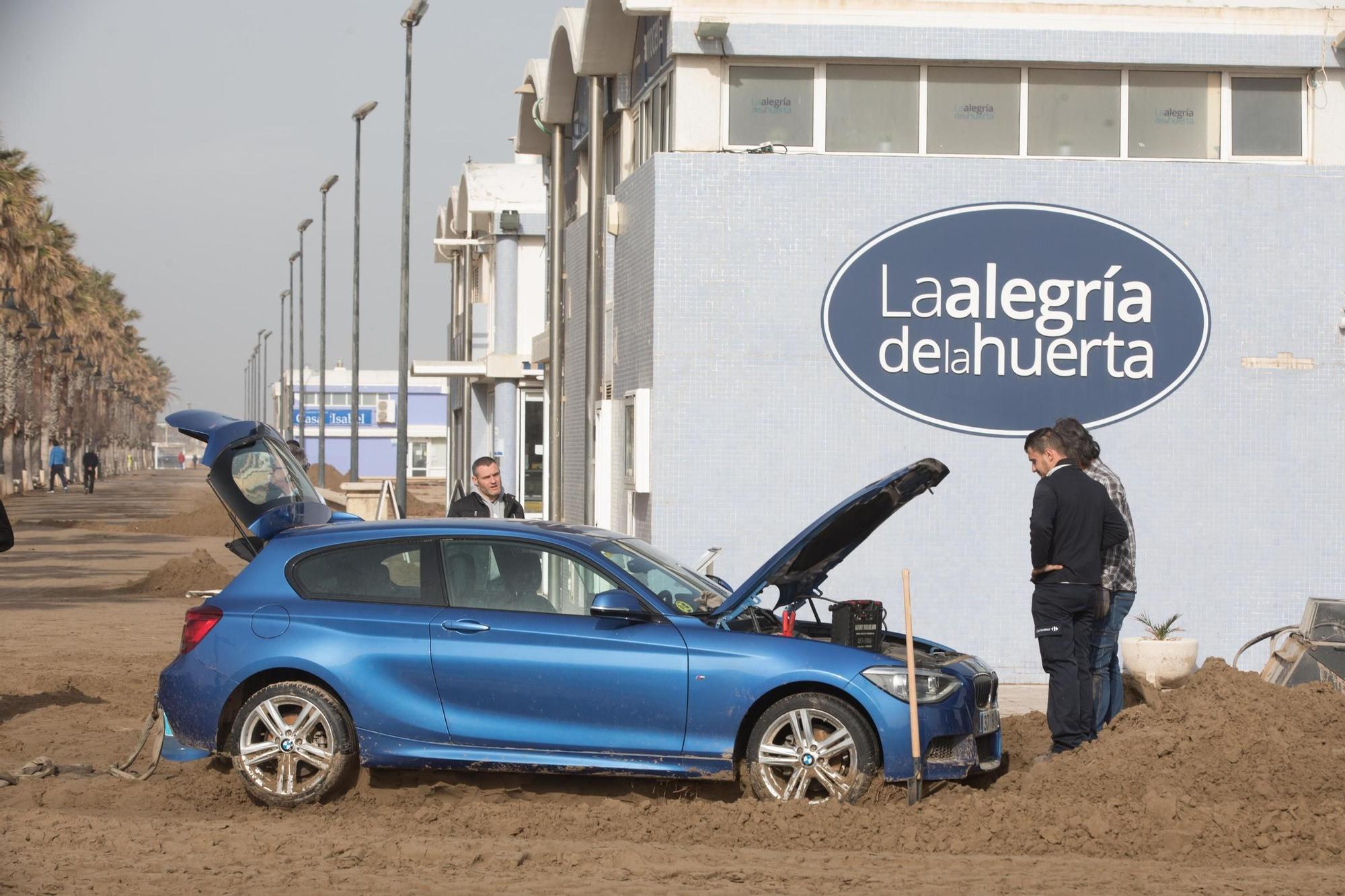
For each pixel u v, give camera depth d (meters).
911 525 29.48
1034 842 15.53
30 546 71.25
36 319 137.88
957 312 29.61
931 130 30.23
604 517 33.44
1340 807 16.44
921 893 13.30
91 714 24.25
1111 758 18.08
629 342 32.03
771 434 29.38
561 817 16.42
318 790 17.33
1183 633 29.62
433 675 17.36
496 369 63.22
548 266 48.28
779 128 30.03
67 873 13.92
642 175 30.59
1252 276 29.89
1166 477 29.72
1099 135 30.45
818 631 19.84
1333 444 29.92
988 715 18.33
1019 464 29.62
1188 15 29.92
